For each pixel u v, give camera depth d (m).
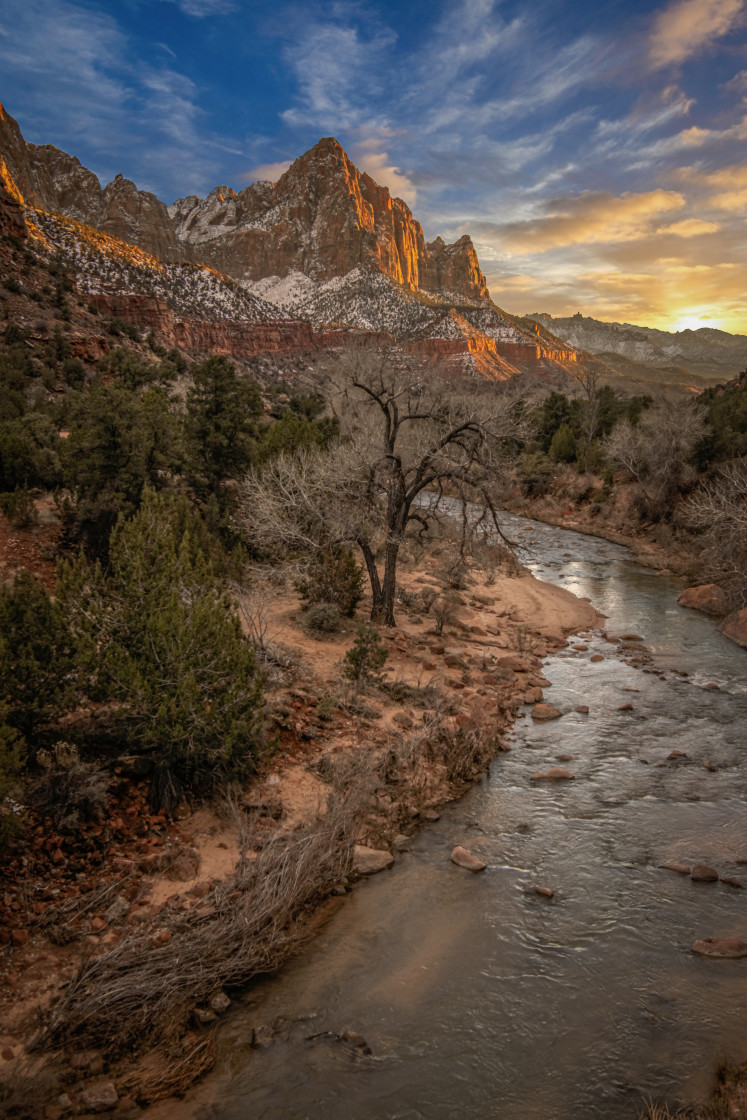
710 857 7.78
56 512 16.62
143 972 5.21
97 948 5.52
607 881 7.29
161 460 16.94
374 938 6.28
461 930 6.43
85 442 15.34
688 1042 5.09
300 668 11.81
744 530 20.91
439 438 15.24
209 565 10.59
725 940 6.23
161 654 7.66
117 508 14.86
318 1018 5.30
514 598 20.77
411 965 5.93
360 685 11.38
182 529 15.55
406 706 11.35
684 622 19.31
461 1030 5.20
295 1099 4.54
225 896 6.23
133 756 7.75
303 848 6.84
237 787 7.87
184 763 7.82
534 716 12.10
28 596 7.35
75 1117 4.25
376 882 7.19
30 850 6.36
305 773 8.78
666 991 5.65
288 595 16.73
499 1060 4.93
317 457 16.39
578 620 19.11
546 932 6.43
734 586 20.70
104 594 8.27
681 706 12.76
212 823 7.46
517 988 5.68
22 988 5.06
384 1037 5.12
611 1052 5.00
